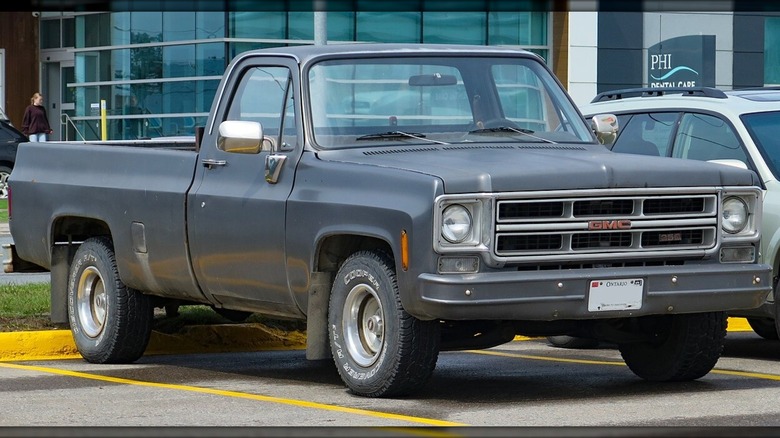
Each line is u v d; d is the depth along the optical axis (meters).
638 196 8.74
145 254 10.66
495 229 8.39
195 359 11.58
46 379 10.16
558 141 9.95
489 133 9.79
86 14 39.09
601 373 10.47
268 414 8.32
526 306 8.38
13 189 12.03
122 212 10.84
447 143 9.59
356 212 8.78
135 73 37.53
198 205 10.11
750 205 9.19
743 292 9.00
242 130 9.39
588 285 8.52
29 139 35.12
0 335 11.63
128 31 37.56
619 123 12.44
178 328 12.31
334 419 8.09
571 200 8.57
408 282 8.41
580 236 8.62
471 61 10.09
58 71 41.78
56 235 11.82
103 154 11.16
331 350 9.25
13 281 17.02
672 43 36.06
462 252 8.34
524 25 37.19
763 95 11.80
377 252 8.86
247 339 12.34
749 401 8.83
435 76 9.91
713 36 35.75
